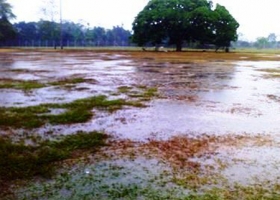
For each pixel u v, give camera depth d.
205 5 46.12
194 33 44.81
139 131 5.19
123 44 83.00
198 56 33.12
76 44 76.06
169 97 8.46
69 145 4.44
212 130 5.29
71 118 5.94
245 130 5.30
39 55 32.44
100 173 3.53
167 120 5.93
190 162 3.87
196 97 8.52
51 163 3.79
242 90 9.91
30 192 3.07
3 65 18.69
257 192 3.11
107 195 3.02
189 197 2.99
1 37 60.78
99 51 46.59
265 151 4.29
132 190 3.12
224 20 44.34
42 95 8.48
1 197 2.96
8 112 6.39
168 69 17.19
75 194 3.03
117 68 17.42
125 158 3.99
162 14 43.38
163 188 3.17
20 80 11.55
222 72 15.88
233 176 3.48
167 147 4.41
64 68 16.98
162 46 56.88
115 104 7.36
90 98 8.09
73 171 3.58
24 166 3.67
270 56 36.78
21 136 4.82
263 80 12.66
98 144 4.51
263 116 6.32
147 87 10.28
